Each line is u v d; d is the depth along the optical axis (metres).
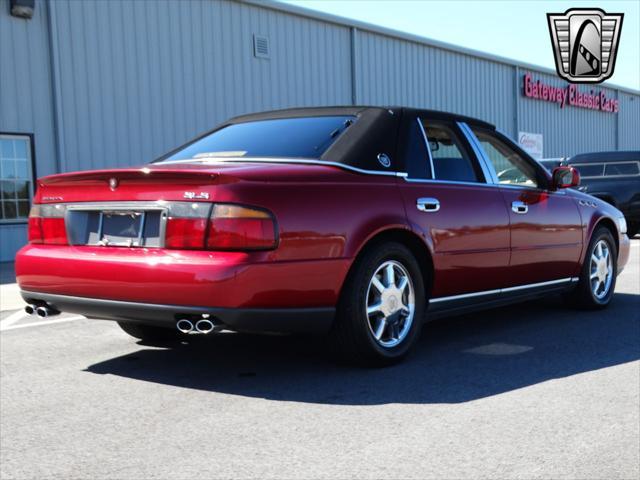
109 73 13.48
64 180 3.80
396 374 3.91
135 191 3.57
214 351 4.51
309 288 3.54
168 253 3.44
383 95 19.66
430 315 4.35
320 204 3.62
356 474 2.55
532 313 5.88
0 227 12.14
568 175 5.31
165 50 14.38
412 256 4.09
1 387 3.75
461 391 3.58
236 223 3.35
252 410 3.30
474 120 4.95
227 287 3.30
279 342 4.74
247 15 15.93
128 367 4.14
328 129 4.20
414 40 20.53
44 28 12.60
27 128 12.40
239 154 4.14
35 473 2.61
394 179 4.08
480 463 2.65
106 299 3.59
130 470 2.62
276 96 16.61
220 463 2.67
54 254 3.78
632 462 2.67
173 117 14.52
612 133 31.92
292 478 2.52
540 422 3.12
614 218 6.12
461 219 4.39
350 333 3.80
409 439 2.91
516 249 4.84
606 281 6.07
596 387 3.67
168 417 3.22
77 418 3.23
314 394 3.54
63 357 4.42
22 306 6.66
